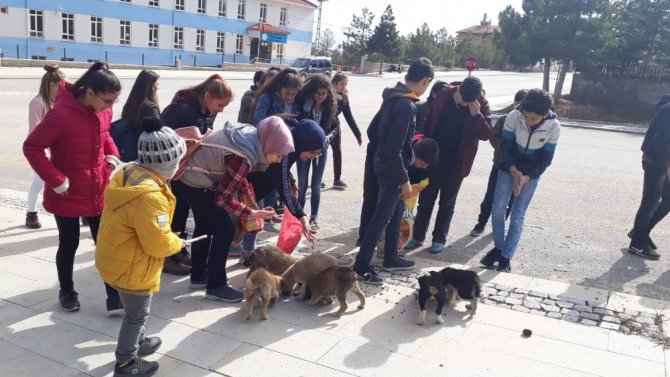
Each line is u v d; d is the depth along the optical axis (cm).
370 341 395
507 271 548
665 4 2495
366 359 370
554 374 361
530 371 364
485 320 437
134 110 477
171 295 461
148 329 398
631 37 2602
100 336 387
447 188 588
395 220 526
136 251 314
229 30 4719
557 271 563
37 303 430
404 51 5725
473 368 364
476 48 7081
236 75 3681
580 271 564
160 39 4284
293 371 352
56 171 375
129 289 320
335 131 824
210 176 420
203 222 455
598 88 2695
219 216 436
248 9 4809
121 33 4075
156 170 312
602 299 483
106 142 420
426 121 581
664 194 602
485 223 677
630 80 2606
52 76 510
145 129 310
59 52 3753
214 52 4669
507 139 534
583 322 438
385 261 540
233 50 4800
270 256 479
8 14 3475
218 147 412
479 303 469
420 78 454
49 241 570
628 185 979
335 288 432
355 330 412
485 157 1238
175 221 501
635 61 2638
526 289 501
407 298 476
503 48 2939
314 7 5347
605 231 702
